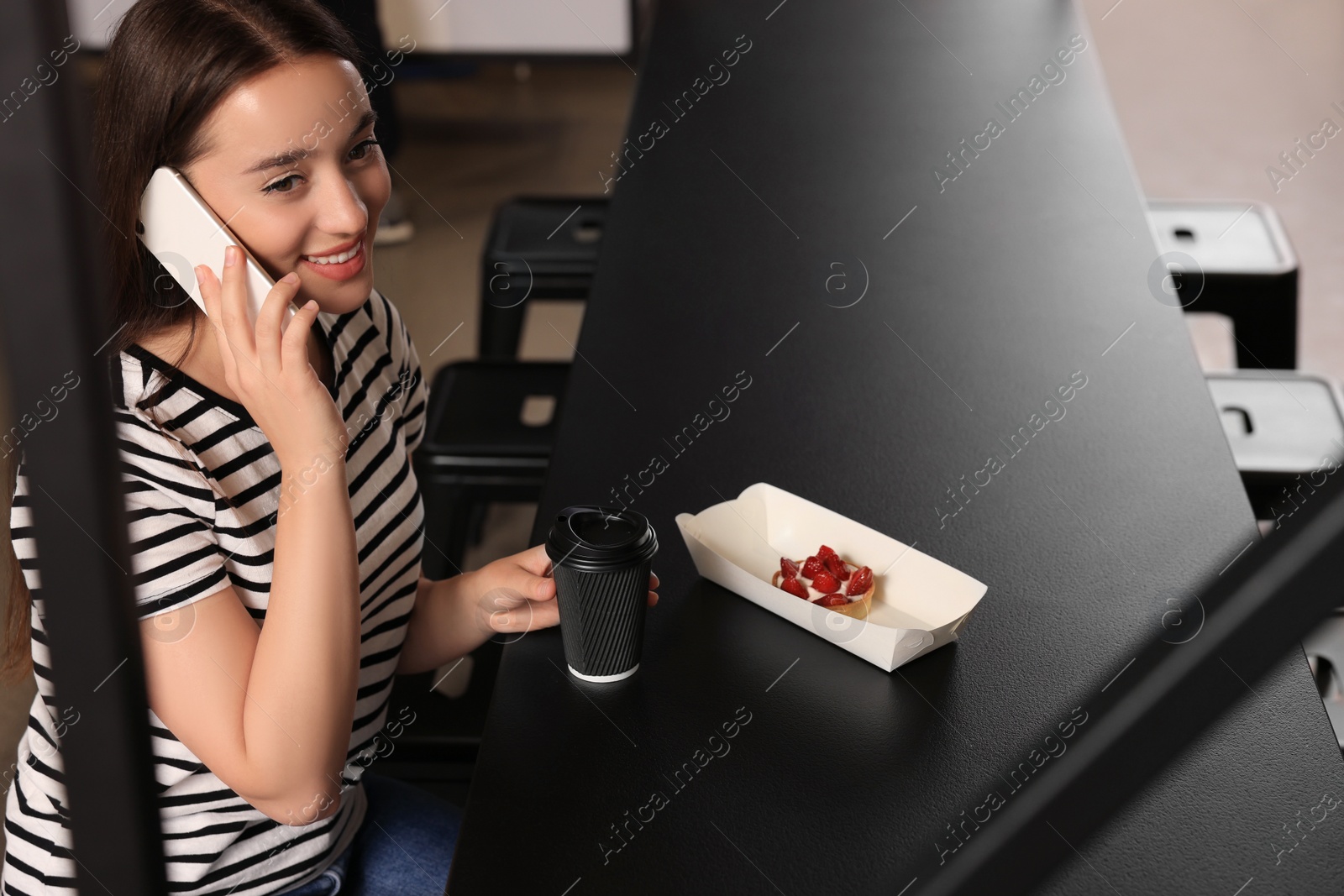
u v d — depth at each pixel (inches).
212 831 43.3
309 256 39.8
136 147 37.5
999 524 47.3
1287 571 16.1
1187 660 16.9
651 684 39.9
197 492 39.0
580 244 100.0
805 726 37.9
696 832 34.2
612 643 39.2
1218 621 16.7
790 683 39.8
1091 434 53.3
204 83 36.4
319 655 37.6
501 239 100.7
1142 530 46.8
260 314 36.7
